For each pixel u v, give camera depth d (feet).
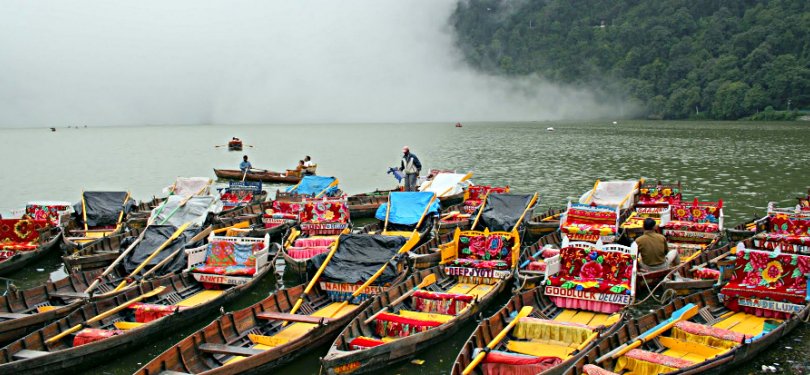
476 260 70.74
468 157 247.09
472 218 96.99
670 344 48.91
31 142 445.37
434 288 65.26
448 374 49.11
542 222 93.09
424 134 502.79
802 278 56.08
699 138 337.31
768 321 55.31
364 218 116.16
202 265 70.85
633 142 317.22
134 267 72.08
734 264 61.26
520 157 242.99
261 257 70.44
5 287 74.59
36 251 81.66
